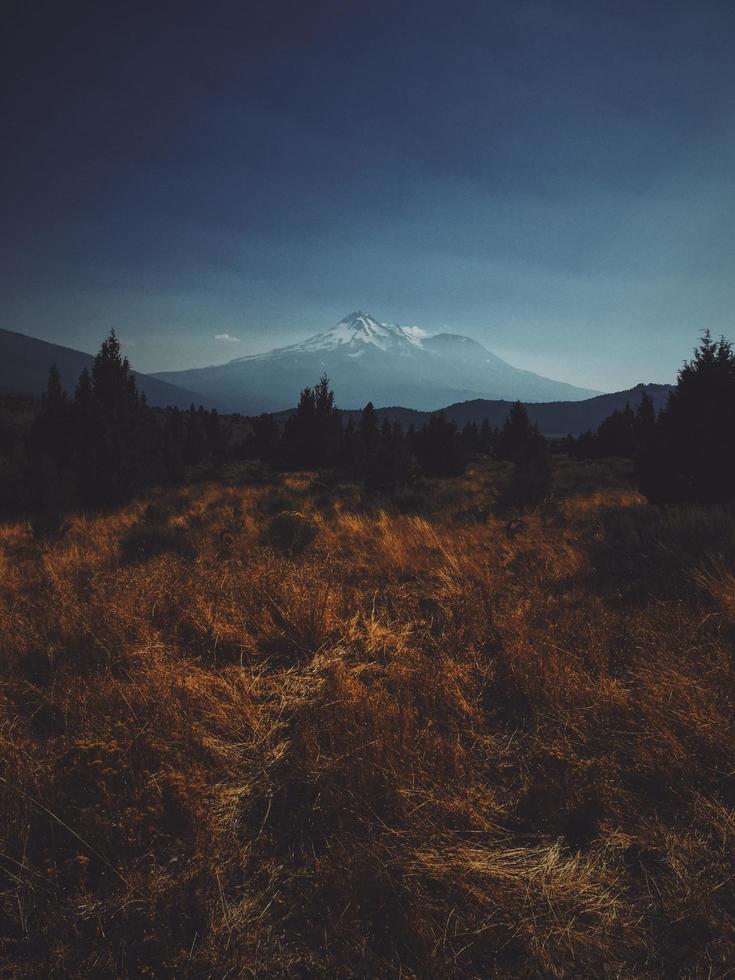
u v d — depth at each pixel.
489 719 3.19
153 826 2.20
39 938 1.74
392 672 3.58
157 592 5.02
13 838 2.08
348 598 5.16
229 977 1.63
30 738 2.79
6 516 13.56
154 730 2.79
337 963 1.68
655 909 1.84
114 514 13.66
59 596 5.11
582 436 39.44
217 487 20.62
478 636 4.30
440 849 2.05
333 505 13.68
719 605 4.28
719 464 11.09
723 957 1.64
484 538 8.89
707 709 2.86
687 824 2.25
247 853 2.16
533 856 2.11
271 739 2.94
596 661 3.56
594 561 6.30
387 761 2.48
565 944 1.72
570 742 2.79
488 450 54.28
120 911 1.82
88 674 3.46
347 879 1.89
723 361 11.47
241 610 4.66
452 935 1.76
